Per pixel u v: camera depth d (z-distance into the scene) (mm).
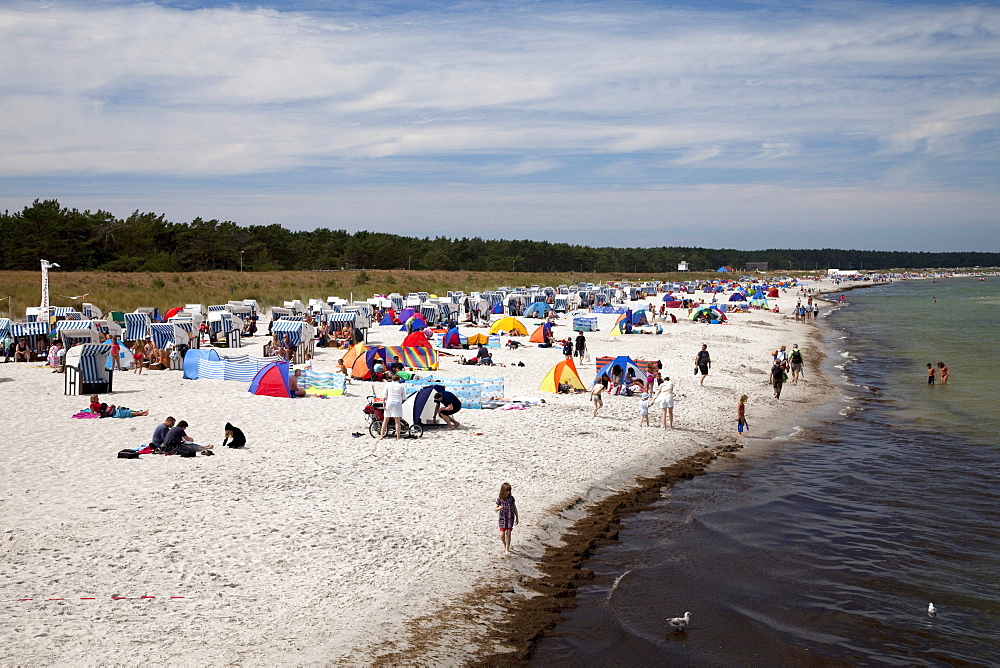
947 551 13945
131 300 62344
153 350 31594
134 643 9469
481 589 11766
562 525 14719
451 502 15227
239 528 13359
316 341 40188
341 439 19734
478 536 13641
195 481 15820
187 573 11539
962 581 12648
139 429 20250
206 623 10109
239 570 11750
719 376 33250
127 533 12930
